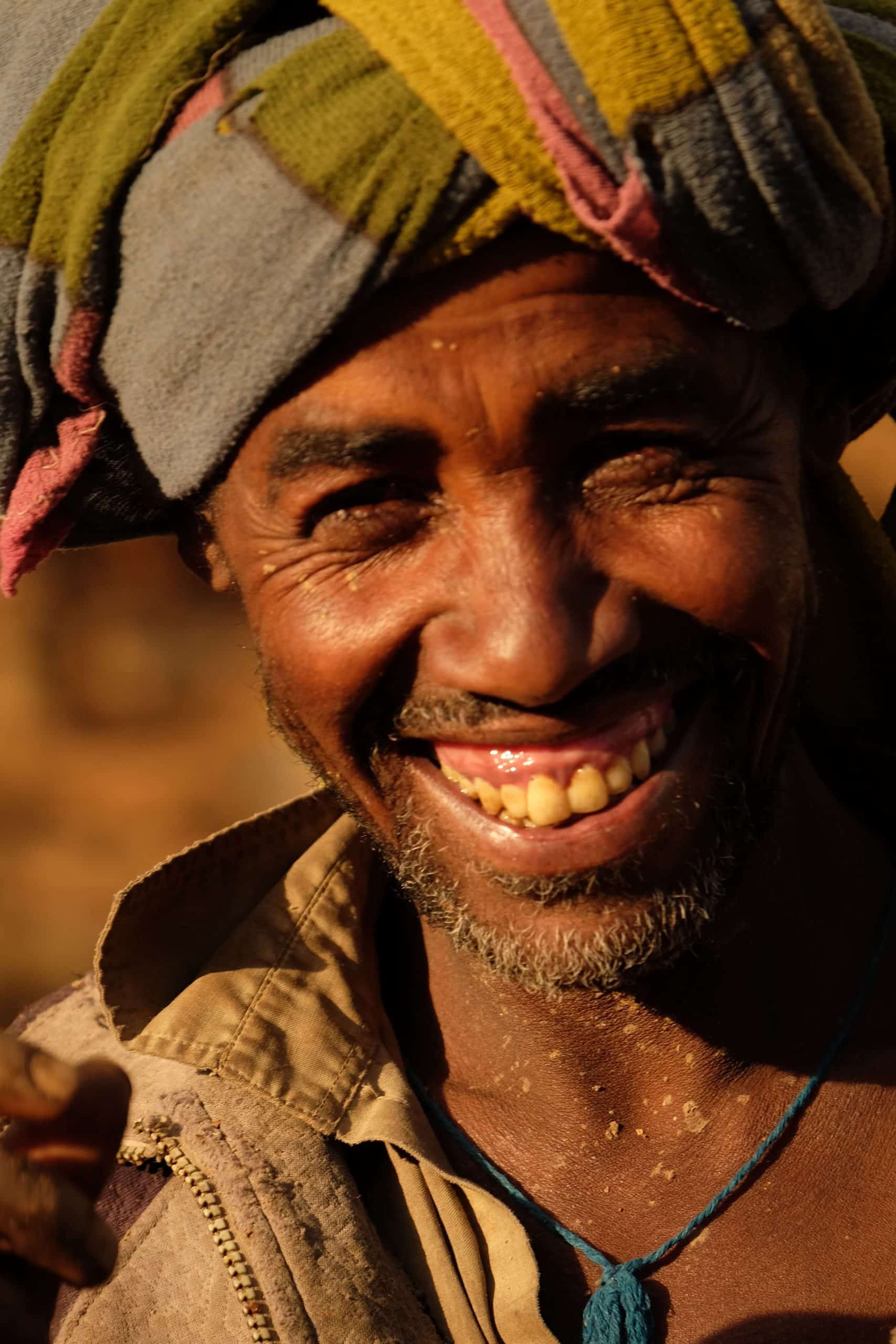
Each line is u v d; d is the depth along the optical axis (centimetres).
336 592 211
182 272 193
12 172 200
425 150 180
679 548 203
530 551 199
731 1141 228
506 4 177
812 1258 220
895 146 202
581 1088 231
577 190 180
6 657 1039
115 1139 170
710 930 221
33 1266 171
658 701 211
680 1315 218
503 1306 213
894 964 241
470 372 190
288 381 197
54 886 862
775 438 211
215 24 191
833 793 264
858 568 256
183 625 1091
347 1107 227
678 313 191
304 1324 205
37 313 206
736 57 177
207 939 245
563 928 217
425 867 227
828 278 195
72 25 201
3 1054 166
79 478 227
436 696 213
